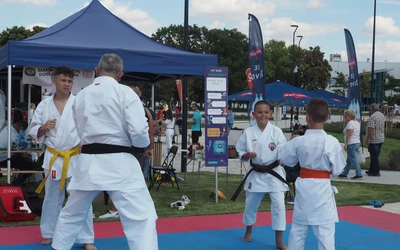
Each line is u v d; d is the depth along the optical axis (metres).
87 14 9.02
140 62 8.13
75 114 4.36
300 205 4.47
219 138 8.54
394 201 9.30
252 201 5.86
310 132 4.52
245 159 5.85
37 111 5.46
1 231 6.29
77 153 5.38
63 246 4.36
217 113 8.50
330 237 4.37
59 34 8.27
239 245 5.97
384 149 23.41
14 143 8.91
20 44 7.40
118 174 4.15
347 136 12.34
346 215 7.98
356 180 12.19
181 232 6.57
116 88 4.19
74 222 4.38
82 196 4.26
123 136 4.22
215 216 7.59
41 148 9.03
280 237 5.79
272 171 5.68
